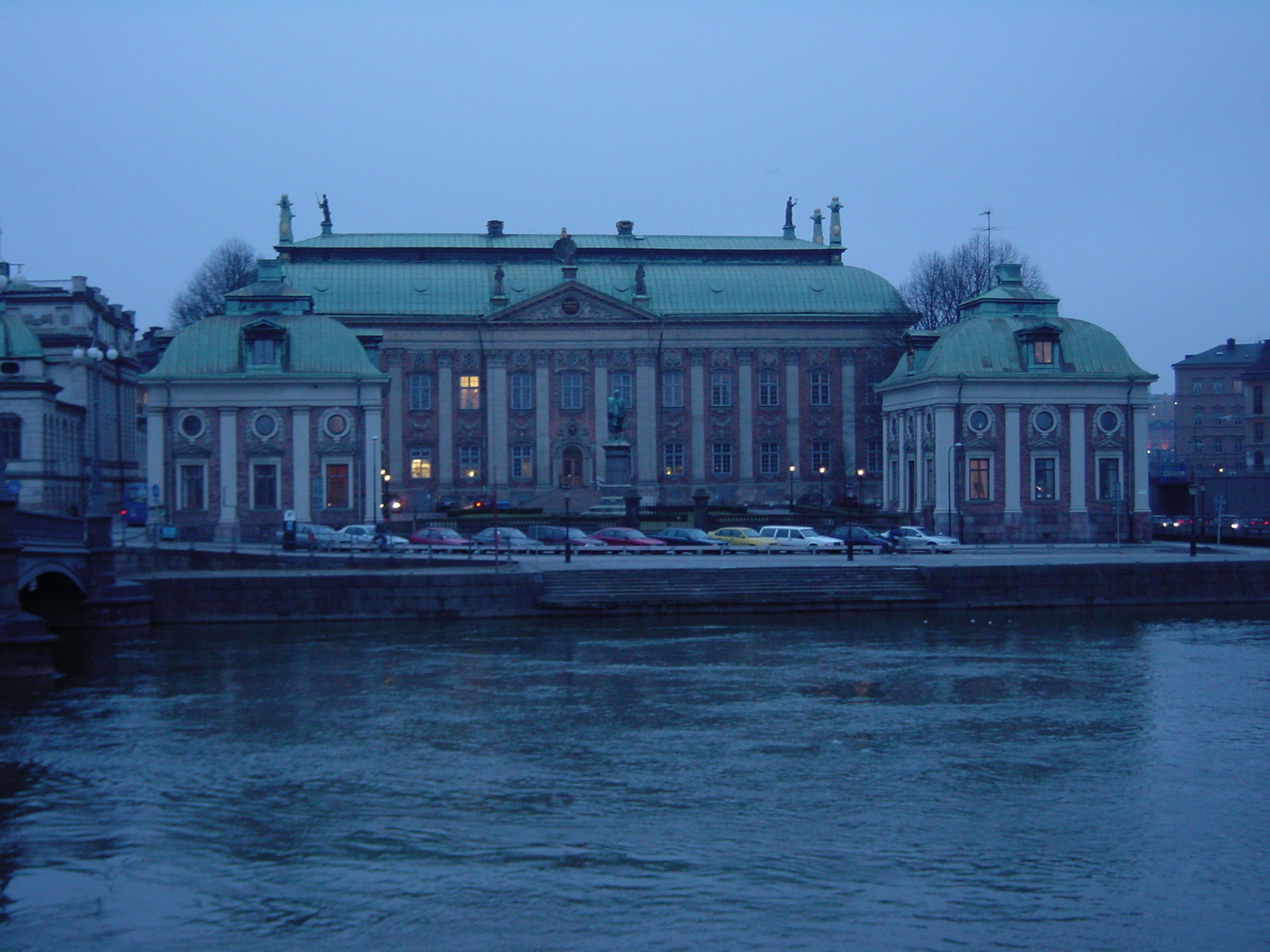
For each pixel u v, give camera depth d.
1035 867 30.17
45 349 114.31
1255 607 70.75
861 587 68.69
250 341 98.38
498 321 123.75
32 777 37.03
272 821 33.25
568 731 42.00
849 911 27.67
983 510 97.12
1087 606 70.31
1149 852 31.22
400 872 29.78
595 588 67.38
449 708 45.06
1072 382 97.75
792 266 131.75
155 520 96.31
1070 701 46.41
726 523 99.44
